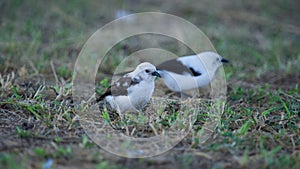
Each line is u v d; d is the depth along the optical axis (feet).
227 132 34.91
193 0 90.84
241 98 45.80
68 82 48.29
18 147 31.55
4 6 72.79
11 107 39.32
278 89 49.19
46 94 43.34
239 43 69.05
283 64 60.44
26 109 38.73
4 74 48.98
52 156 30.22
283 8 90.99
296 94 46.62
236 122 38.01
